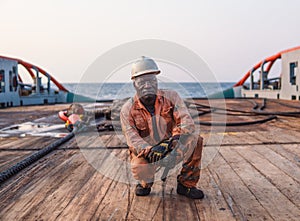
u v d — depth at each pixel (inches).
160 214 97.7
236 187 121.5
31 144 220.1
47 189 124.0
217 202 106.5
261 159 164.7
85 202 109.3
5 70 579.2
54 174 144.8
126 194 115.9
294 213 97.0
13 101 609.3
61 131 279.0
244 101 617.3
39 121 355.6
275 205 103.4
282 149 187.8
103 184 128.4
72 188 124.4
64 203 109.0
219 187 121.6
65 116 315.0
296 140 213.5
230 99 677.3
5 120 367.9
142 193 113.3
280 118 341.7
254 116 358.6
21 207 106.4
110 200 110.5
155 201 108.2
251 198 109.7
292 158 166.2
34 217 98.0
